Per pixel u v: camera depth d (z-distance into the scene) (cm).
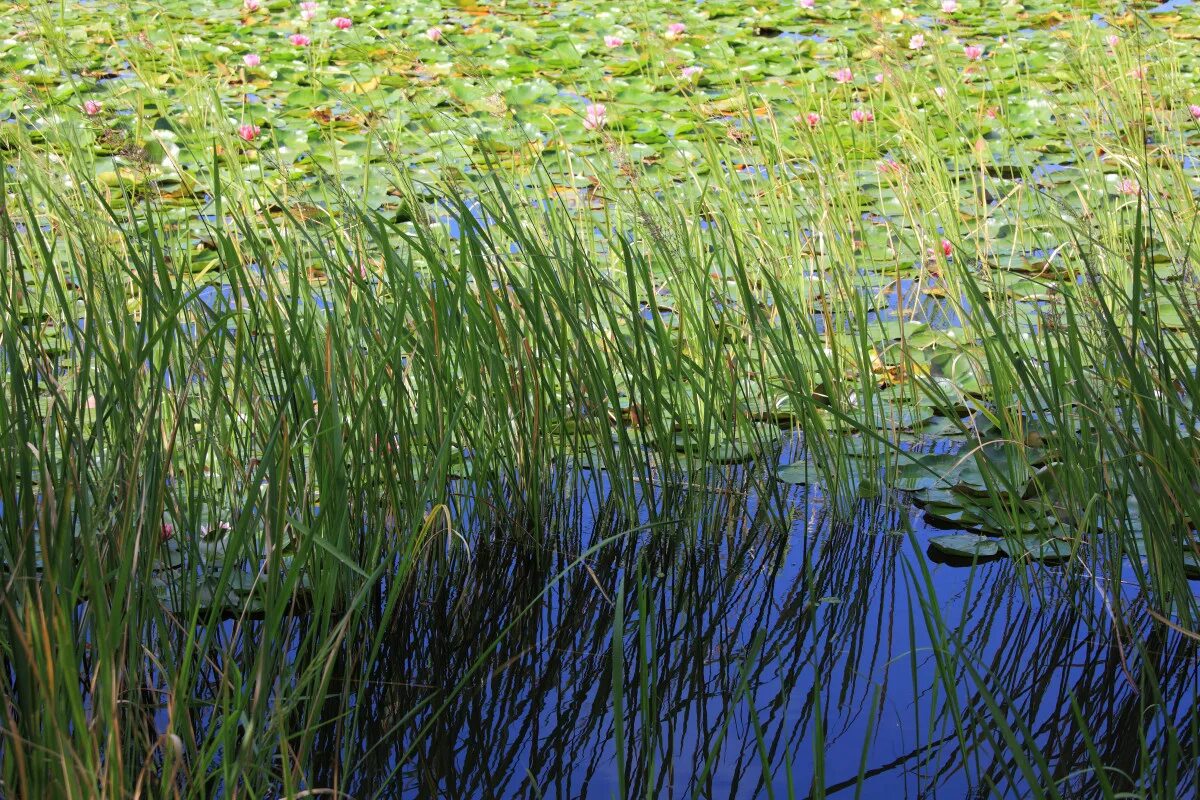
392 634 2509
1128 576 2522
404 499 2530
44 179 2608
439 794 2061
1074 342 2512
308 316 2522
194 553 2358
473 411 2547
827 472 2564
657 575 2539
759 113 3000
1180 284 2516
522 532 2555
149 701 2178
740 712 2262
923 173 2766
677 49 3200
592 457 2597
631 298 2545
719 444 2603
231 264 2456
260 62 3191
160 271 2352
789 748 2141
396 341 2472
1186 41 3164
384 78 3123
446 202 2623
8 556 2033
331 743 2170
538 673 2420
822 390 2631
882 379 2647
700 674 2389
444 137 2928
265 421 2514
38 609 1638
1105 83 2823
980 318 2569
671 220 2656
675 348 2622
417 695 2342
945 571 2531
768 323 2567
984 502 2559
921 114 2800
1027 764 1778
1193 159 2820
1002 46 3183
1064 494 2528
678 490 2578
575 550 2553
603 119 2819
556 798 2042
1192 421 2405
